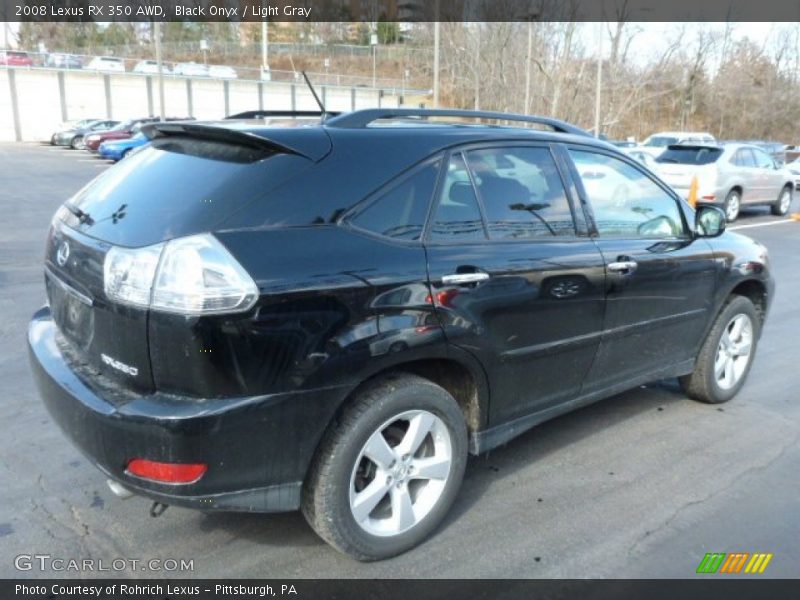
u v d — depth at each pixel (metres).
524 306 3.29
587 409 4.76
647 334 4.11
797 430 4.49
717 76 69.06
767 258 5.04
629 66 50.59
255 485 2.61
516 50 44.44
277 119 3.28
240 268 2.46
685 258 4.23
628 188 4.08
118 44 72.81
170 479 2.47
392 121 3.30
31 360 3.12
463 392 3.32
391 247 2.86
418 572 2.95
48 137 49.97
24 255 9.58
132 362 2.56
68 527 3.20
